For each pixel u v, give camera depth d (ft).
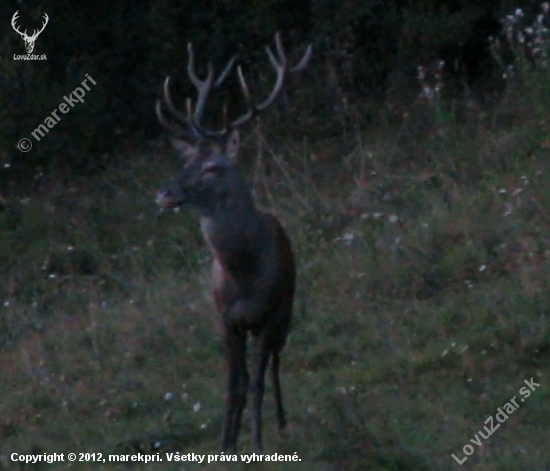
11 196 106.52
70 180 108.78
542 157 97.76
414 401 67.82
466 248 84.84
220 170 60.08
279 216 95.40
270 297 61.41
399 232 89.20
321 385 71.46
